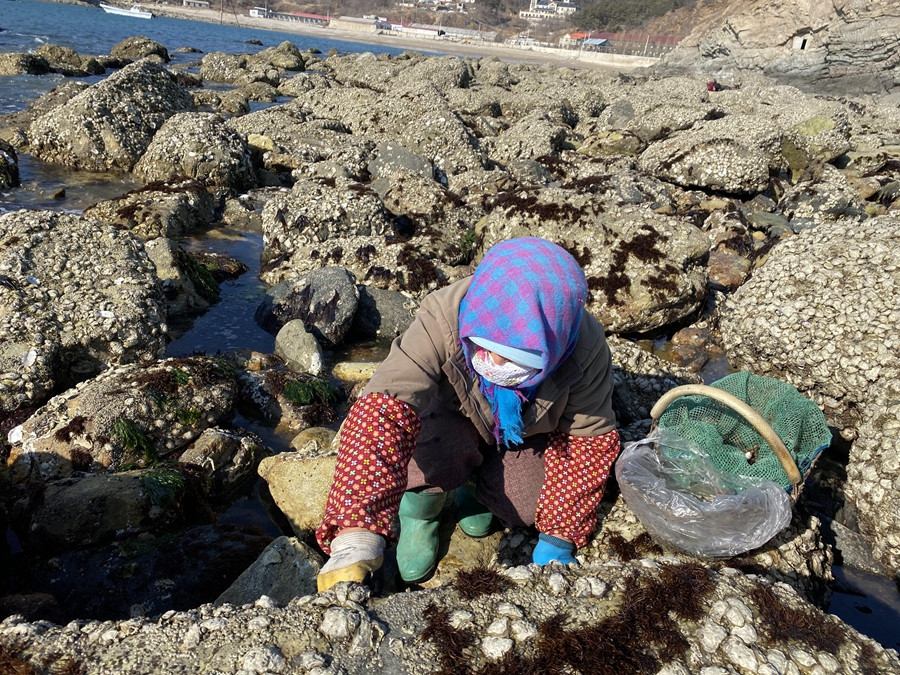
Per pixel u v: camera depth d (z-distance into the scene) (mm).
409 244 6754
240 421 4324
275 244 7430
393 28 128250
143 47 28953
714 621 2111
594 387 2623
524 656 1946
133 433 3729
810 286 5059
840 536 3416
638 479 2826
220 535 3139
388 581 2975
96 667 1787
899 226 5113
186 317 5703
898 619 3000
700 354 5676
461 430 2680
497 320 2107
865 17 41000
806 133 13391
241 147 9828
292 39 87125
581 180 9977
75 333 4582
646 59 85625
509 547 3070
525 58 92062
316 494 3297
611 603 2143
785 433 3064
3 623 1909
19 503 3238
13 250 4918
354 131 15141
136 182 9805
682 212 9508
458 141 12141
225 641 1878
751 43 49625
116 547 3010
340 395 4715
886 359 4441
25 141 10703
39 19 44750
